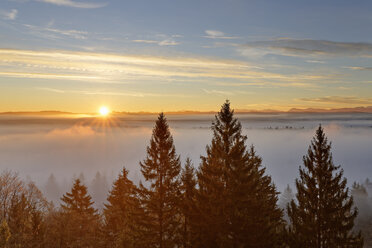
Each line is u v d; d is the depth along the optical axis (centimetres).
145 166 2631
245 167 2306
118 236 3256
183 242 2609
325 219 2156
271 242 2231
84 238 3044
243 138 2353
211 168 2352
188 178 2758
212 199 2317
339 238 2148
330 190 2184
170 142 2623
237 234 2197
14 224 2941
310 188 2234
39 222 2812
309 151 2275
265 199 2702
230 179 2286
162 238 2622
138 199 2612
